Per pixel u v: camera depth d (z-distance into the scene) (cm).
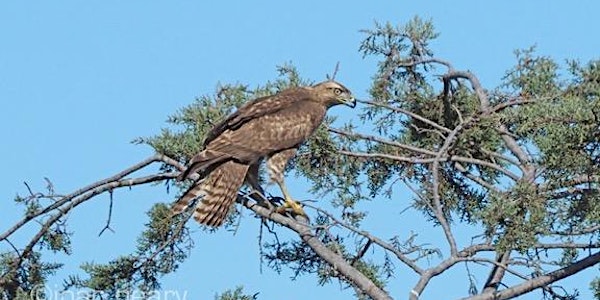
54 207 1494
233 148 1481
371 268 1488
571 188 1301
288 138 1533
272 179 1507
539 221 1259
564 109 1289
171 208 1478
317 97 1642
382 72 1795
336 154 1636
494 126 1573
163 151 1516
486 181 1666
